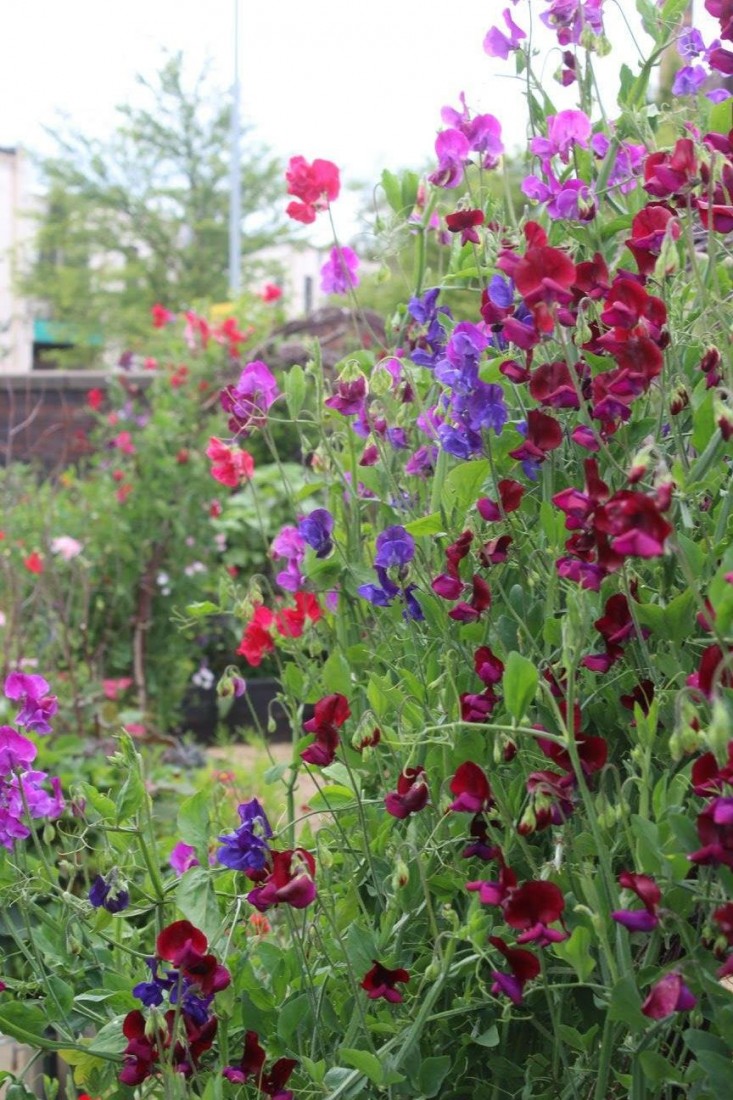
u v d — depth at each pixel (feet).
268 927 6.22
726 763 3.53
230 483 7.21
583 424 4.76
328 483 6.69
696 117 6.29
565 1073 4.65
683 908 4.03
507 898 4.08
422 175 7.13
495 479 4.97
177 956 4.46
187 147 100.89
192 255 101.81
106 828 5.26
